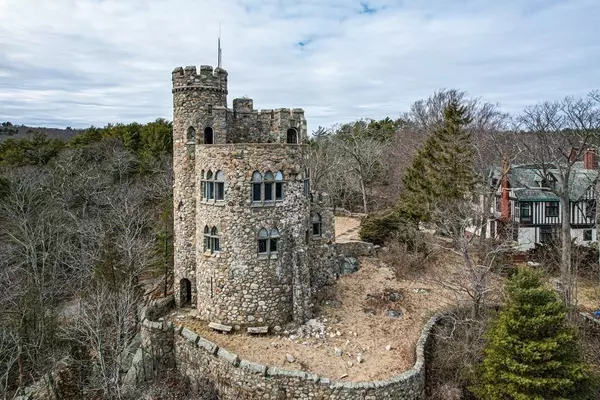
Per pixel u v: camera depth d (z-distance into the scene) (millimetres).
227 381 21859
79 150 60281
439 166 38156
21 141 65000
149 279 41250
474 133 47750
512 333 19594
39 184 48344
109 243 36312
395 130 86000
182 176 27828
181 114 27406
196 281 27469
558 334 19078
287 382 20531
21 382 25672
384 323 26234
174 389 23469
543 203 42562
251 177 24609
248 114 28062
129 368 25906
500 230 42156
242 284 24984
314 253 30172
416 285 31562
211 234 25562
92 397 24328
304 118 27172
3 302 34281
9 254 39250
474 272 25625
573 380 18625
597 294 30750
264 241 25172
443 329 25531
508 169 35344
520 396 18641
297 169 25672
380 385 19984
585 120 33375
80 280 38625
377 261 35625
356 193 65500
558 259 36625
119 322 23641
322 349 23359
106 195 49594
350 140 71062
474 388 21031
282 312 25625
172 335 24969
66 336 29484
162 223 44625
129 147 68375
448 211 34062
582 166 51219
